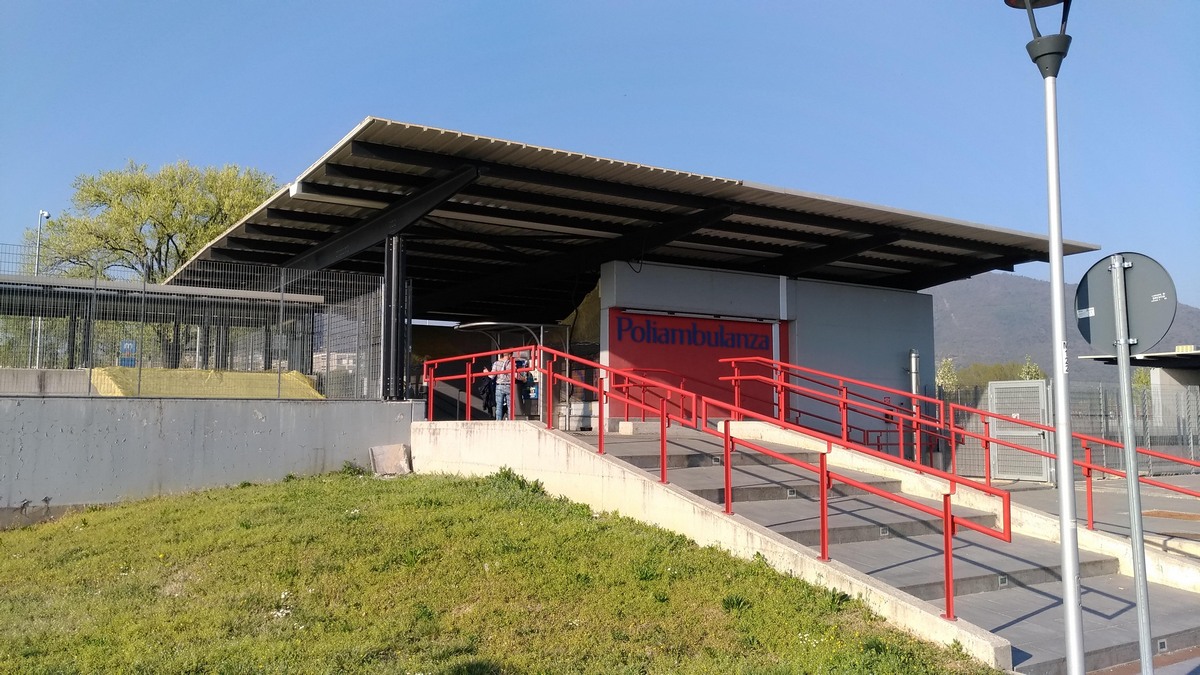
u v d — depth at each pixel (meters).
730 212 14.12
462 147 11.48
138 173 40.44
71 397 11.80
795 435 12.77
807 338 18.81
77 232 38.12
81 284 13.95
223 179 41.22
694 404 9.36
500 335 18.17
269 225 15.79
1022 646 6.62
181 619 6.78
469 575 7.77
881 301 20.05
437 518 9.45
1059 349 5.68
